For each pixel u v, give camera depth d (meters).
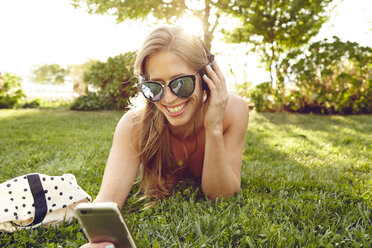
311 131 5.11
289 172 2.63
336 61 7.95
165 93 1.53
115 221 1.11
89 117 7.32
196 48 1.58
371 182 2.28
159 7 8.69
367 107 7.93
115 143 1.88
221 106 1.74
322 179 2.39
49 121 6.60
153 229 1.62
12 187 1.62
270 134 4.79
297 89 8.55
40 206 1.64
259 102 8.87
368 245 1.39
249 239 1.43
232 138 2.00
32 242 1.50
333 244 1.46
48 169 2.74
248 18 8.93
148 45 1.49
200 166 2.21
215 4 8.88
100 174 2.55
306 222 1.66
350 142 4.12
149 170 2.04
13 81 10.77
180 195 2.04
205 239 1.49
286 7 8.82
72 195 1.73
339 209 1.83
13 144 4.04
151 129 1.86
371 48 7.83
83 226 1.13
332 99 7.92
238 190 2.02
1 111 9.20
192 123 1.87
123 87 8.84
